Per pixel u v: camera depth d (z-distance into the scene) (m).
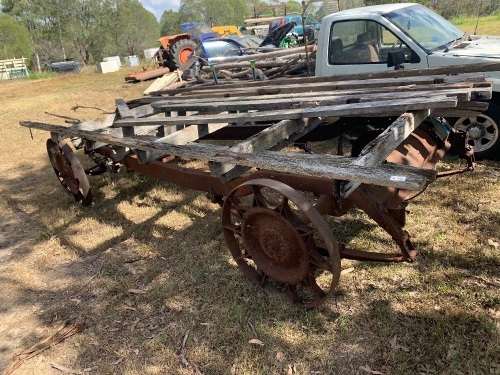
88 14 52.44
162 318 3.24
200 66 8.99
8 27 49.56
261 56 8.48
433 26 5.51
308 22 11.77
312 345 2.79
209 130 4.09
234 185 3.53
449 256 3.44
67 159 5.12
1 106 14.66
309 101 3.59
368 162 2.37
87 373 2.83
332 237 2.66
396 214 2.95
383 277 3.31
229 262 3.80
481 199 4.19
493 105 4.66
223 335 2.97
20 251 4.57
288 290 3.15
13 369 2.93
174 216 4.81
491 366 2.44
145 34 57.34
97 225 4.90
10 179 6.97
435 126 3.89
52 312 3.50
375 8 5.66
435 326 2.76
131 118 4.67
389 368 2.55
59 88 19.33
